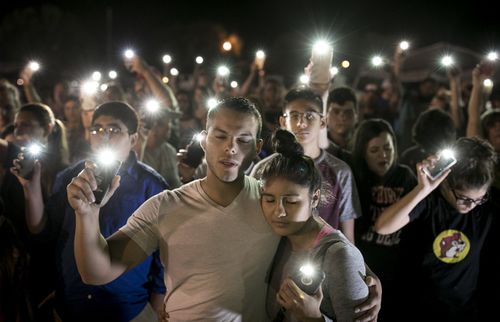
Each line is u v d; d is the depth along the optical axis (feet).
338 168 11.44
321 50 12.14
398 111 26.37
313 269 6.85
